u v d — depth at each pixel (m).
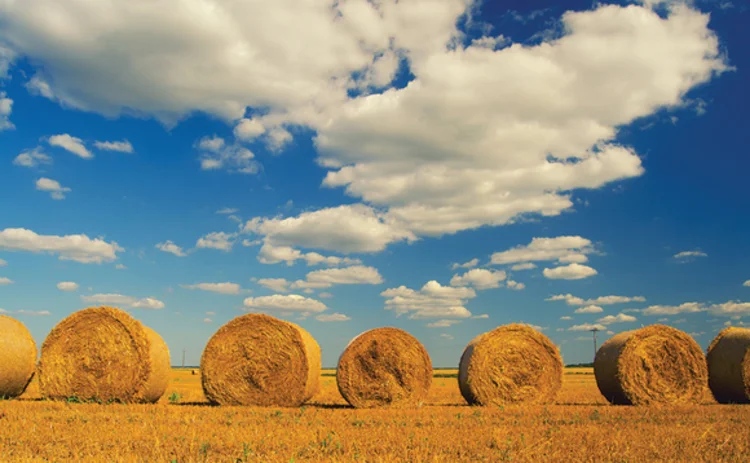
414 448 10.91
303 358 19.83
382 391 19.92
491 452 10.63
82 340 19.98
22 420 13.30
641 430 13.30
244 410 17.36
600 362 21.97
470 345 21.52
